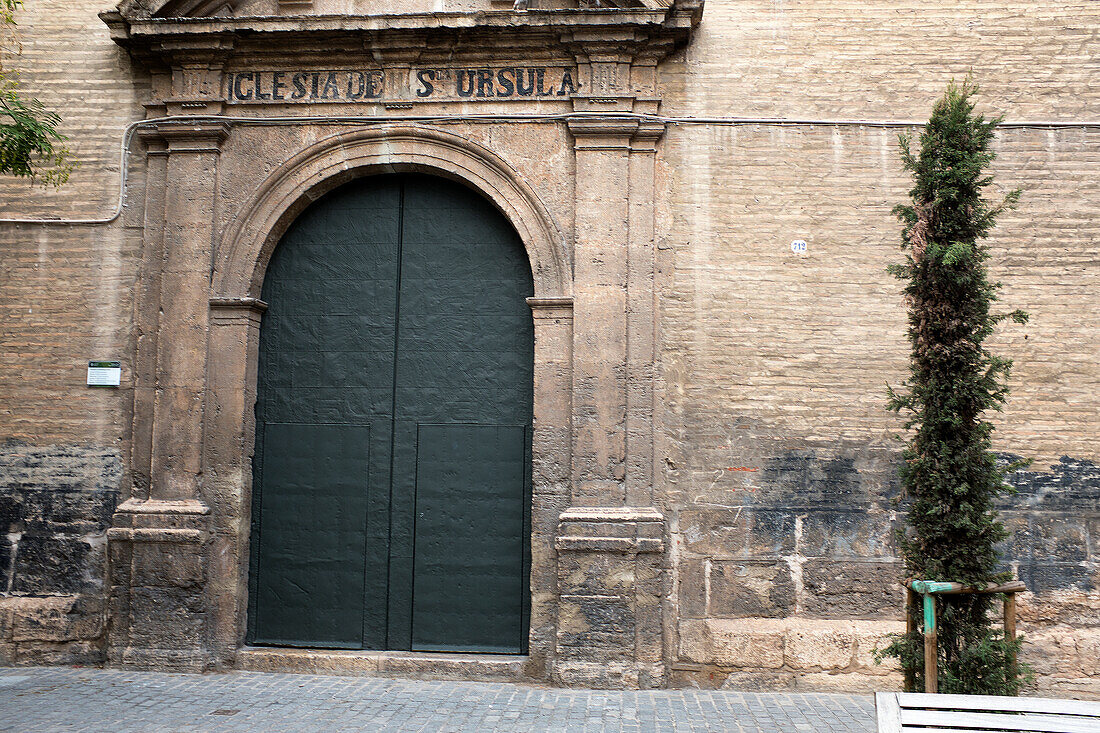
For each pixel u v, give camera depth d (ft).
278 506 26.55
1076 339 24.86
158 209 26.76
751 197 25.72
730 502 24.89
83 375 26.50
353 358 26.86
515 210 26.05
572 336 25.43
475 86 26.43
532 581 25.02
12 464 26.37
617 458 24.89
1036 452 24.58
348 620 26.08
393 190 27.17
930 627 16.51
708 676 24.23
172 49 26.45
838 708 22.26
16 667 25.46
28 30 27.27
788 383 25.17
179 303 26.23
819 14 26.22
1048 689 23.62
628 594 24.26
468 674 24.90
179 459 25.75
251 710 21.49
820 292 25.36
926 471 17.54
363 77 26.68
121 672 24.88
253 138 26.68
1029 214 25.26
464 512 26.13
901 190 25.52
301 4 27.17
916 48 25.96
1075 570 24.16
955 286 17.70
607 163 25.70
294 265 27.14
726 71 26.14
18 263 26.99
